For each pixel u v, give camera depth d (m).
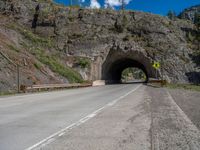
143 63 71.44
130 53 67.75
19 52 37.62
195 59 68.31
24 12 68.62
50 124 9.55
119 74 100.88
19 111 13.07
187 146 6.50
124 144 6.76
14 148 6.42
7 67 30.45
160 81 50.59
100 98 20.61
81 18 69.31
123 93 26.58
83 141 7.10
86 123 9.74
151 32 70.38
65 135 7.82
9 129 8.69
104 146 6.57
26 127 9.02
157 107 14.45
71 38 66.06
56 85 36.12
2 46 34.94
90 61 61.56
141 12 74.06
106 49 66.62
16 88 28.39
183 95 26.30
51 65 43.53
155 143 6.76
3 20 52.16
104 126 9.15
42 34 66.31
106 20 70.44
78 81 48.69
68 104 16.23
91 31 67.81
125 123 9.70
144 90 31.91
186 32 75.75
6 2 68.88
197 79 65.25
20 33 50.25
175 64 66.31
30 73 34.19
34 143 6.90
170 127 8.85
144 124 9.45
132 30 70.50
